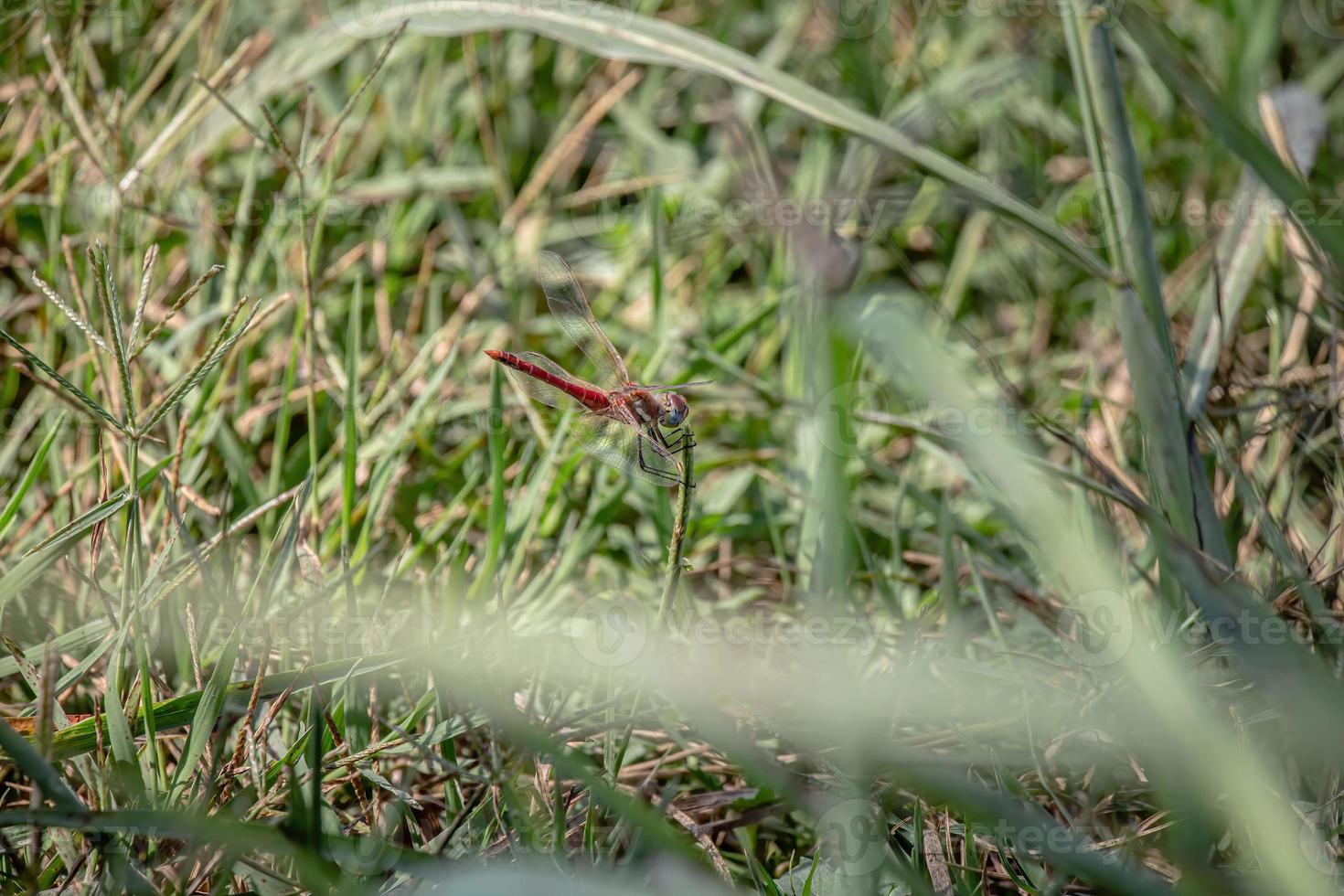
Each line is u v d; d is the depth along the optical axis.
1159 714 0.94
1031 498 0.96
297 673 0.97
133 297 1.06
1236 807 0.95
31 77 1.09
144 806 0.95
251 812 0.97
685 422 1.00
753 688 1.00
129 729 0.96
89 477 1.03
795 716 1.00
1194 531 0.99
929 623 1.03
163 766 0.97
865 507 1.08
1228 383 1.04
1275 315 1.06
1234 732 0.97
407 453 1.05
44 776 0.93
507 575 1.03
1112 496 0.97
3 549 1.03
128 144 1.10
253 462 1.06
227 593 1.01
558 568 1.04
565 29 1.04
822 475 0.94
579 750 1.00
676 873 0.95
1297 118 1.07
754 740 1.00
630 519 1.08
